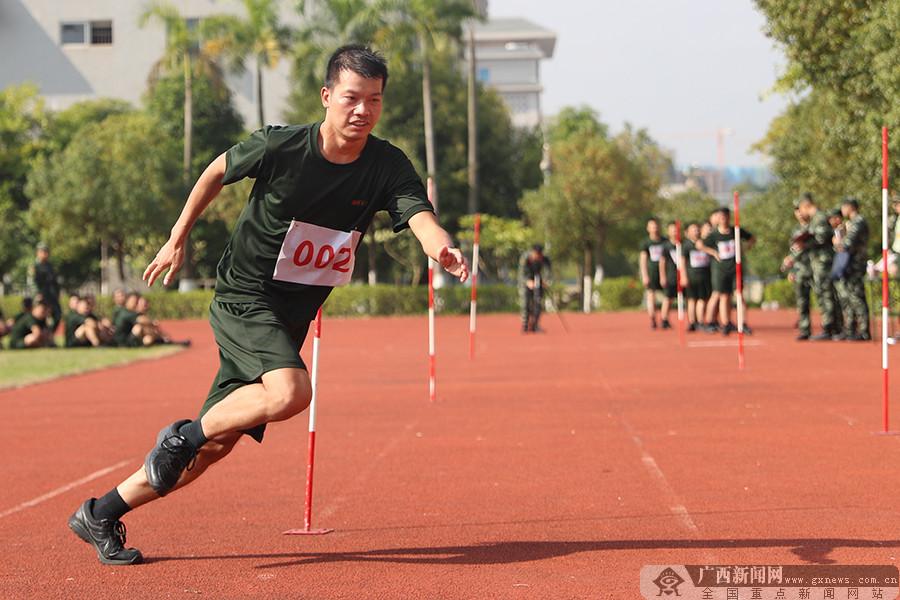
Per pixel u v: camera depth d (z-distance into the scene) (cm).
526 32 14788
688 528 715
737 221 1773
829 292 2350
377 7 5716
